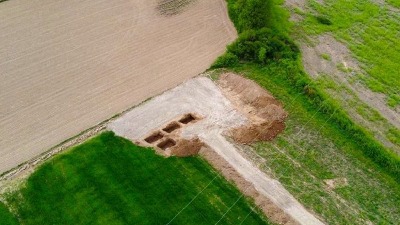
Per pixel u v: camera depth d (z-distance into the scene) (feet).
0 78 111.45
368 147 104.42
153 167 96.17
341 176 99.19
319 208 92.17
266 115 109.81
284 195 93.45
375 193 96.78
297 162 100.78
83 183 91.45
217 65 122.52
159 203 89.66
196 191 92.63
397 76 126.72
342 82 121.90
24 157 95.30
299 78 118.83
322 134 107.55
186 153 99.66
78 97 109.40
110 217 86.33
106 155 97.35
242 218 88.69
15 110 104.53
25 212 85.87
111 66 118.52
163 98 112.16
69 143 98.89
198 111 110.22
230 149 101.55
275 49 126.31
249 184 94.58
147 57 122.93
